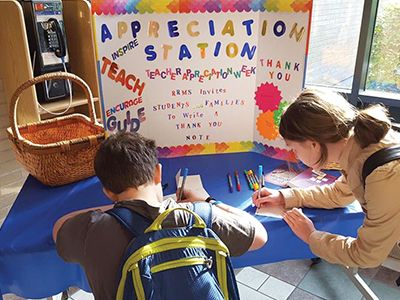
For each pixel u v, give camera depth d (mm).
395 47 2018
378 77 2135
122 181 861
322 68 2297
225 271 810
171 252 772
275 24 1416
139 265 750
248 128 1599
